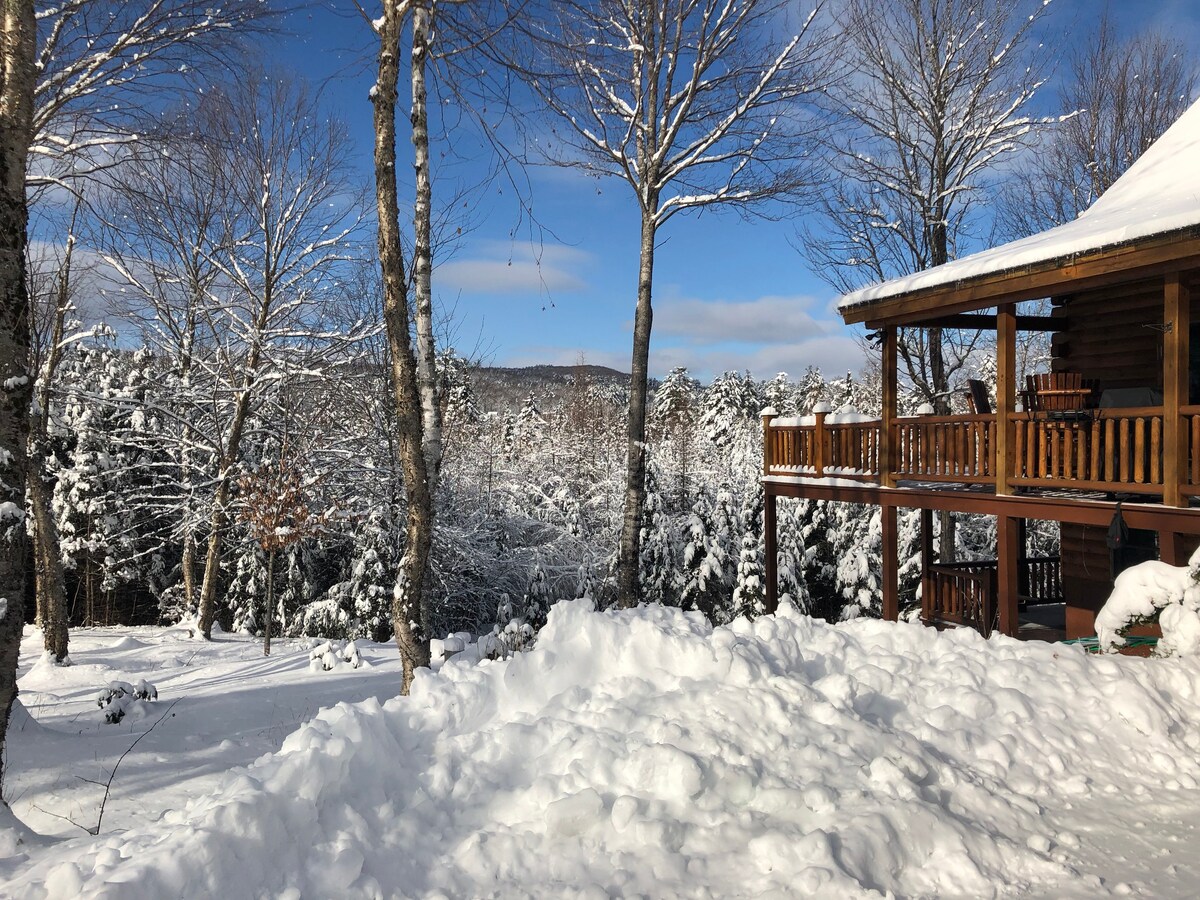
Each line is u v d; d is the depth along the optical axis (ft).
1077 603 34.83
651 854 10.21
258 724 27.66
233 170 56.24
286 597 77.10
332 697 31.89
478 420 103.86
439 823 10.87
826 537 78.64
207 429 66.33
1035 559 40.91
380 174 24.98
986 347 63.16
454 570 73.46
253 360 62.13
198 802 10.44
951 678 15.99
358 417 71.51
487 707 13.44
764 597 68.18
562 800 10.74
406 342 25.61
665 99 43.78
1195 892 10.25
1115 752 14.32
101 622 90.68
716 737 12.09
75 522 80.69
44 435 46.55
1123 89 67.26
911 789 11.70
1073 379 29.86
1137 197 34.30
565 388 169.37
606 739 11.99
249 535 62.08
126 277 60.54
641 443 43.55
